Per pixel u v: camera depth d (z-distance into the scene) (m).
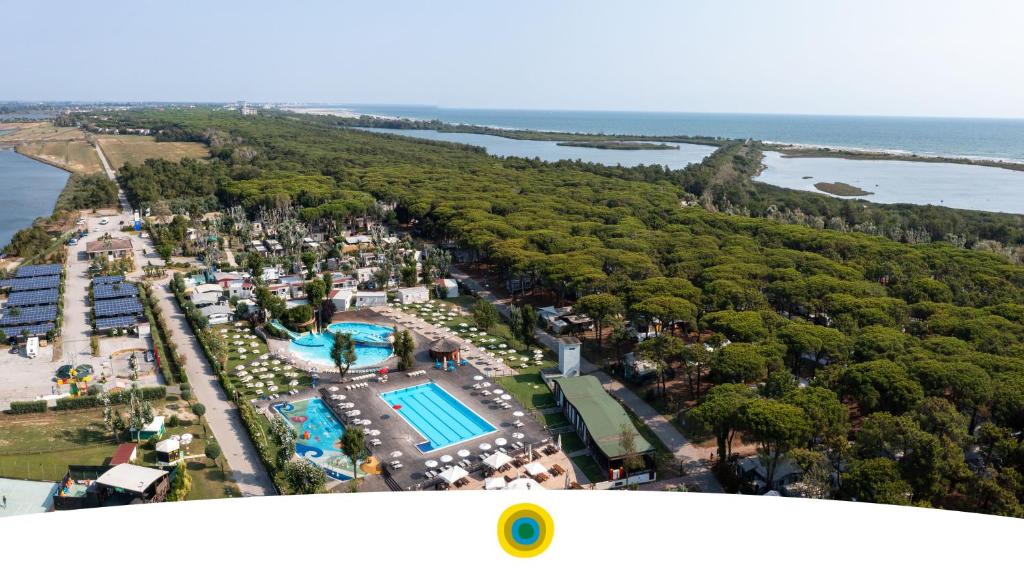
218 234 167.50
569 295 117.94
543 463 64.38
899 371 65.31
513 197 192.38
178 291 116.00
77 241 158.38
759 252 129.75
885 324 86.81
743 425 58.44
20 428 69.06
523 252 125.44
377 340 98.44
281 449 60.66
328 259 143.38
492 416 73.75
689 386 82.31
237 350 93.44
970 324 82.00
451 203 175.38
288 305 111.50
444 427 72.00
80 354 90.44
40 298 109.50
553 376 82.94
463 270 143.00
